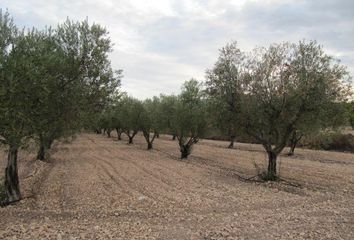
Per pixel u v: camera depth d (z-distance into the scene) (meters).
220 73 24.41
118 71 20.31
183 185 21.66
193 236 11.12
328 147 56.69
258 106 23.16
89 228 12.00
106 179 23.62
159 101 49.16
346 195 19.55
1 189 16.95
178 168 30.17
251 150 53.47
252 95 23.39
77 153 43.56
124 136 90.00
